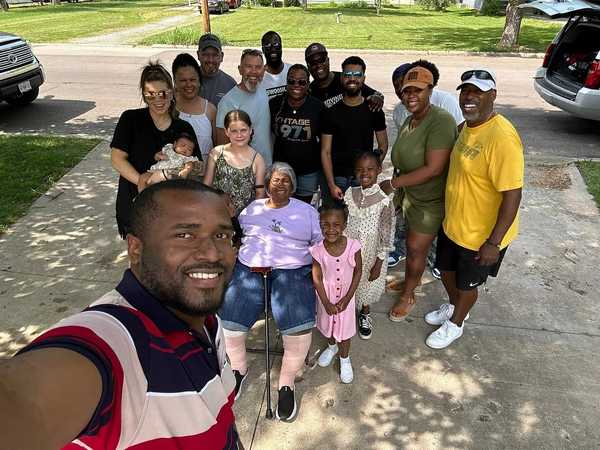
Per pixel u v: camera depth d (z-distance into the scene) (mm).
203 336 1141
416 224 3104
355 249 2650
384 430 2533
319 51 3920
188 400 972
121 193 3170
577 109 7043
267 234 2764
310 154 3686
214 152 3186
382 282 3193
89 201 4992
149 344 925
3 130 7281
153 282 1000
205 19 15125
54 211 4773
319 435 2504
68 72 11180
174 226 984
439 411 2645
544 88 7695
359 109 3553
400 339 3203
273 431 2523
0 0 28516
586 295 3637
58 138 6684
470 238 2705
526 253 4180
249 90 3521
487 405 2680
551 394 2748
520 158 2414
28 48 8117
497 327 3295
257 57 3375
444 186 2969
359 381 2852
